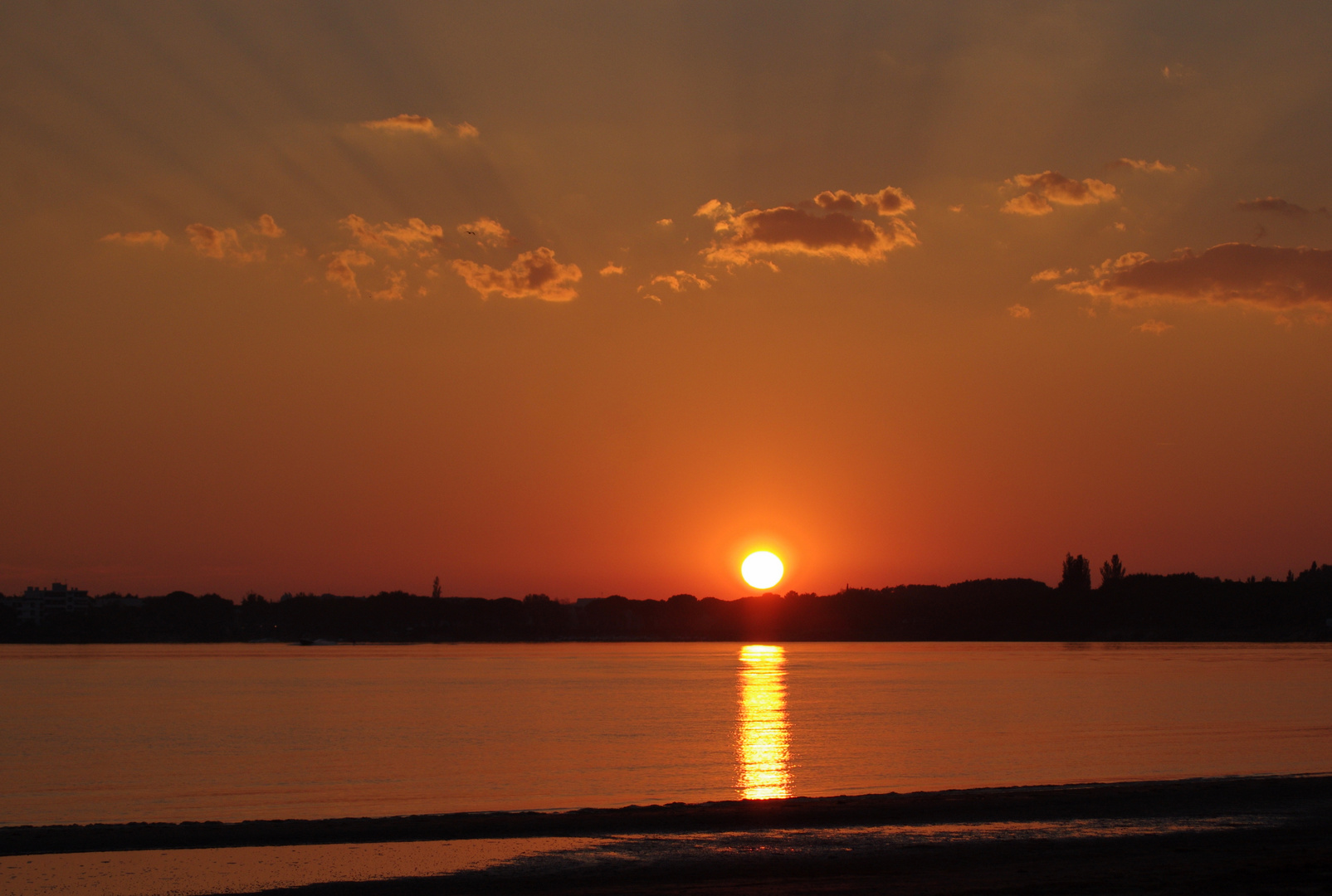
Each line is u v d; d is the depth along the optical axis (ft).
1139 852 109.40
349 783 180.04
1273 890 89.61
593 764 204.03
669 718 303.89
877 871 102.37
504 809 154.20
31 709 341.00
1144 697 368.89
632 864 106.93
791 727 276.62
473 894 95.76
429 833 121.90
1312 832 119.34
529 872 103.91
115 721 297.33
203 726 282.77
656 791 170.50
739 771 193.77
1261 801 138.41
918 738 246.27
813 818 129.59
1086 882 93.66
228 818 147.33
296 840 118.62
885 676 544.62
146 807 156.76
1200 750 216.74
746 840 117.50
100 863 108.47
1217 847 111.65
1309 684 435.94
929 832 121.29
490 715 315.78
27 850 113.50
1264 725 267.18
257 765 203.92
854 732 263.08
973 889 92.58
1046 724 276.82
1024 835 118.93
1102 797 141.49
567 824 126.62
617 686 470.80
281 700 379.55
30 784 180.34
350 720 300.40
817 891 93.81
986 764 199.82
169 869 105.81
